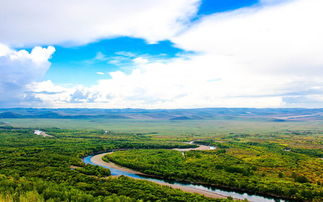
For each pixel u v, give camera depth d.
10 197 124.38
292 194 165.50
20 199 124.81
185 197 149.62
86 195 136.25
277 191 169.50
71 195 135.62
